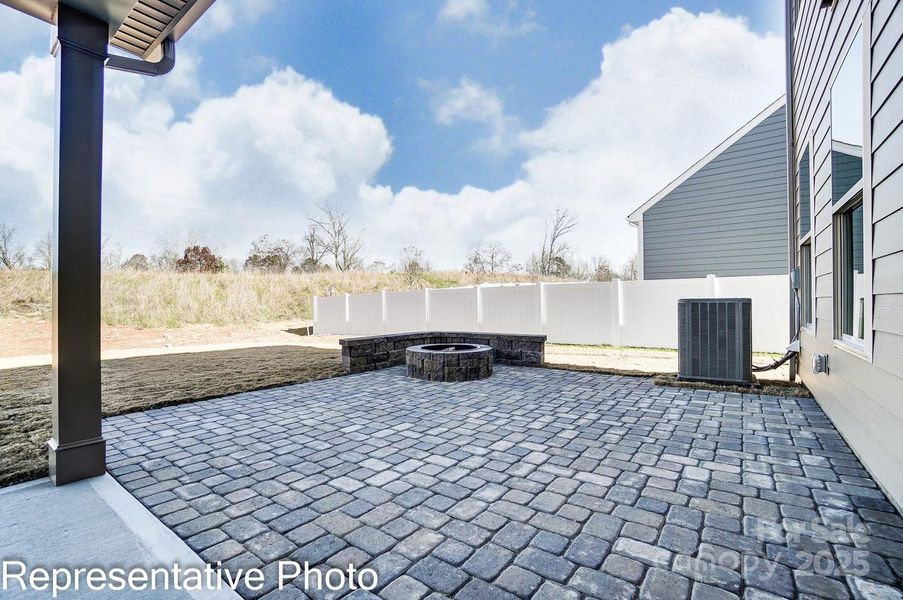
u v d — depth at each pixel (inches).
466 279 950.4
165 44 143.3
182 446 144.8
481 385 239.6
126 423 173.5
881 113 99.4
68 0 114.0
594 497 103.0
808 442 139.8
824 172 164.4
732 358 221.1
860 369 120.7
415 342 328.8
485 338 318.7
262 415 183.6
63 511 99.9
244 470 123.4
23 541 87.8
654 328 376.8
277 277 799.7
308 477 117.6
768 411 177.6
